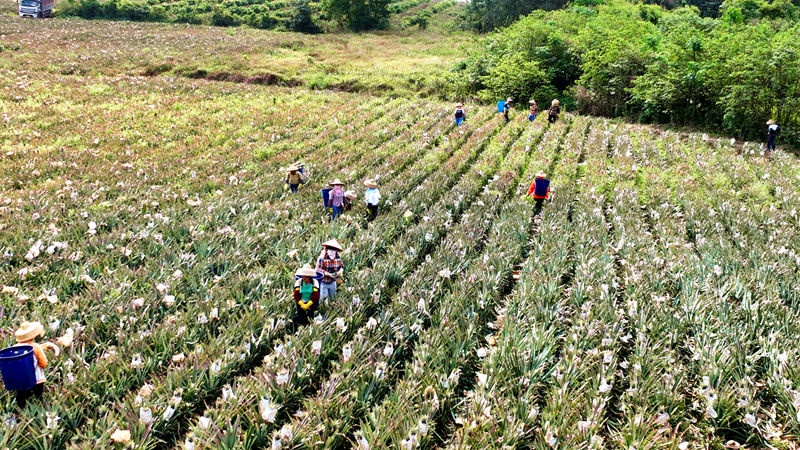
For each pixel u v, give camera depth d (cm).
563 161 1884
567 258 1065
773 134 2080
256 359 724
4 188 1465
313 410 575
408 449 520
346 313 778
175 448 559
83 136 2123
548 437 533
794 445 565
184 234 1125
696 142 2231
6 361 533
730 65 2339
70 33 4712
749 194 1528
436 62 4228
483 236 1232
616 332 756
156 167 1733
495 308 864
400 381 630
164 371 667
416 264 1059
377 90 3562
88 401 589
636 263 992
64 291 835
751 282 901
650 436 543
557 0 5391
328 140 2231
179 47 4497
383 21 6219
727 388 623
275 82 3709
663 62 2689
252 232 1159
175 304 807
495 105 3259
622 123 2717
